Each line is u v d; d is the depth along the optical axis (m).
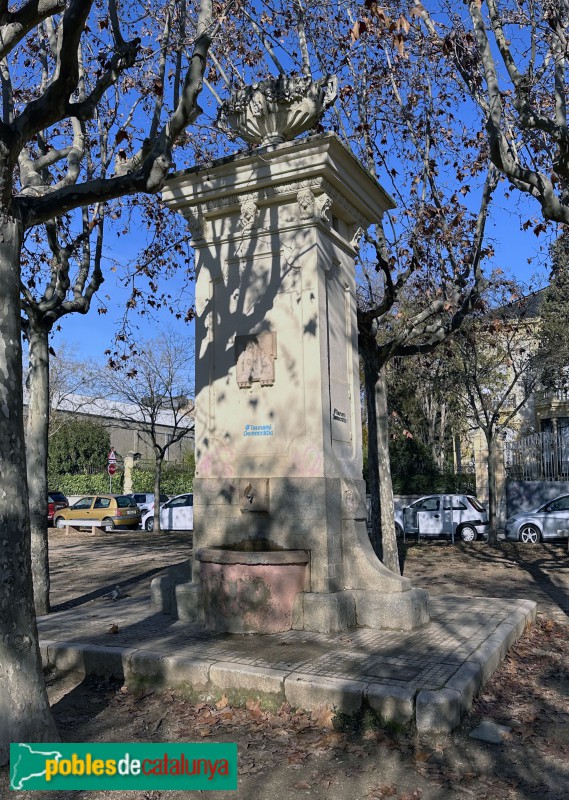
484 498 22.62
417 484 24.91
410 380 24.73
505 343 22.12
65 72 4.95
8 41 5.08
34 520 8.98
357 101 11.66
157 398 27.53
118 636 6.74
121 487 39.09
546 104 9.98
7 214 4.55
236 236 7.91
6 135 4.55
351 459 7.84
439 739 4.70
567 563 14.70
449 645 6.21
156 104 7.45
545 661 6.65
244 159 7.55
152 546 20.08
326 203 7.48
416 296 15.61
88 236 9.85
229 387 7.79
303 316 7.41
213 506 7.62
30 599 4.44
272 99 7.82
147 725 5.08
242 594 6.74
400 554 16.72
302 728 4.89
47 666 6.39
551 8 7.55
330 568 7.00
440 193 11.66
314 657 5.79
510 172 7.69
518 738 4.81
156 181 5.40
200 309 8.11
